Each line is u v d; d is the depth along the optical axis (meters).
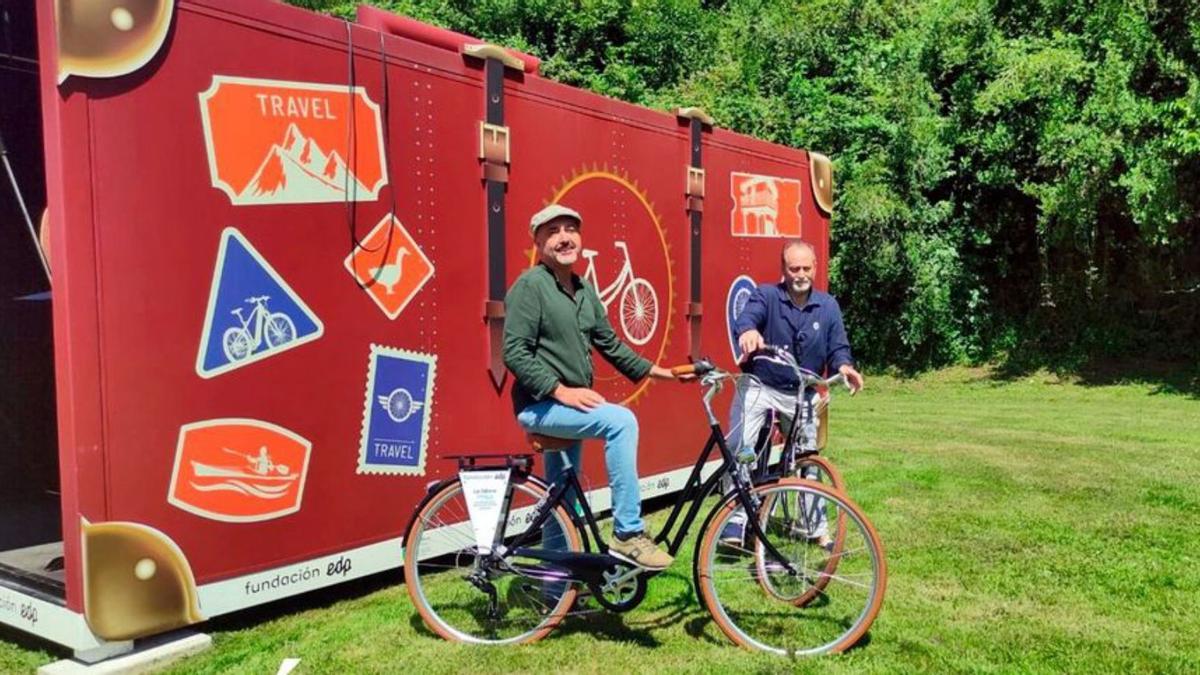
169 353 3.17
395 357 3.93
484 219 4.32
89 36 2.93
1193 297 13.39
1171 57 11.57
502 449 4.44
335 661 3.24
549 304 3.36
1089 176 12.15
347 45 3.70
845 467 6.79
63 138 2.88
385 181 3.87
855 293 14.16
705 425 5.93
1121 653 3.33
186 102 3.19
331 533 3.71
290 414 3.55
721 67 15.96
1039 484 6.15
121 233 3.03
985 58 13.30
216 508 3.32
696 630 3.55
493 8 16.56
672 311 5.62
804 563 3.58
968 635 3.49
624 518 3.28
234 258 3.34
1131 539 4.81
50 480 4.96
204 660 3.24
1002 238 14.57
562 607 3.45
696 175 5.77
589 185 4.95
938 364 14.46
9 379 4.82
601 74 16.48
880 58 14.60
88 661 3.06
